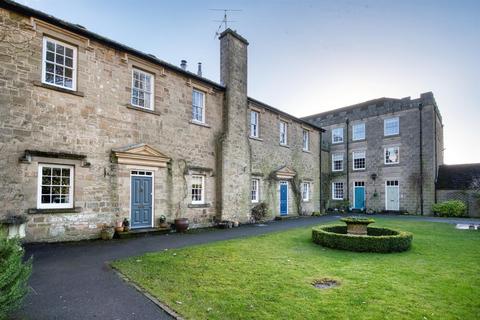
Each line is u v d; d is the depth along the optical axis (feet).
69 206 31.27
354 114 92.84
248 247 29.09
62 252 25.77
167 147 41.27
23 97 28.32
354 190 90.99
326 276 20.04
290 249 28.68
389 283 18.66
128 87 37.37
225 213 47.73
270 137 61.41
